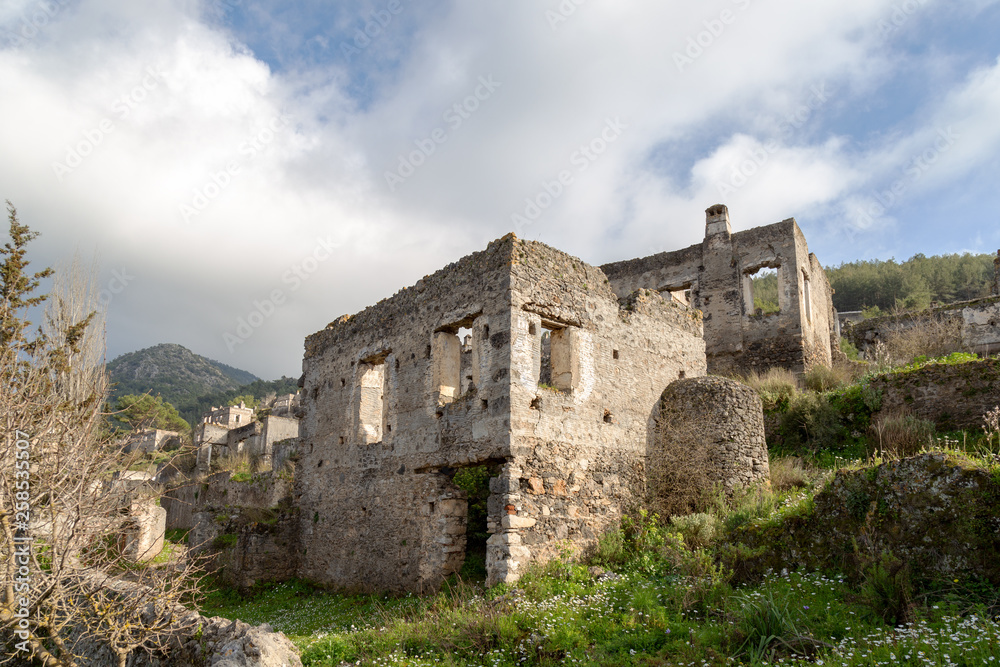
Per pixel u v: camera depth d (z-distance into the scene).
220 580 18.05
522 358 12.69
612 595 10.20
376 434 17.16
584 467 13.28
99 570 8.94
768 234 24.41
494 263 13.38
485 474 15.41
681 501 13.94
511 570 11.37
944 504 8.60
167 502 26.47
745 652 7.59
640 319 15.79
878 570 8.34
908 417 14.95
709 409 14.66
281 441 29.58
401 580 14.09
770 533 10.38
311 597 15.84
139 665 9.50
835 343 27.83
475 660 8.84
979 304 24.83
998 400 14.29
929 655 6.54
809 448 16.30
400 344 15.78
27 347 10.46
